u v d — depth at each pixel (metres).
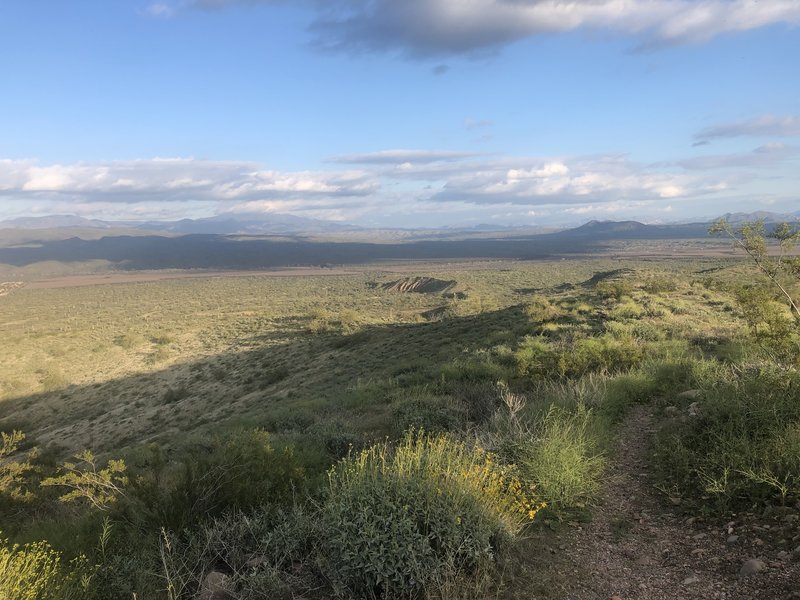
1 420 48.00
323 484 4.77
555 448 5.16
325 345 49.75
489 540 3.70
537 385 10.99
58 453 32.78
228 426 15.30
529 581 3.38
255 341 65.75
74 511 5.62
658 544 3.80
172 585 3.06
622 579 3.36
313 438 8.23
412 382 15.70
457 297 124.62
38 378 61.75
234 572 3.38
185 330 84.25
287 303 149.75
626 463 5.76
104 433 39.31
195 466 4.75
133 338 76.12
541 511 4.52
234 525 3.85
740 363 8.26
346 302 139.88
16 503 6.54
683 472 4.78
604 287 27.89
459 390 12.09
